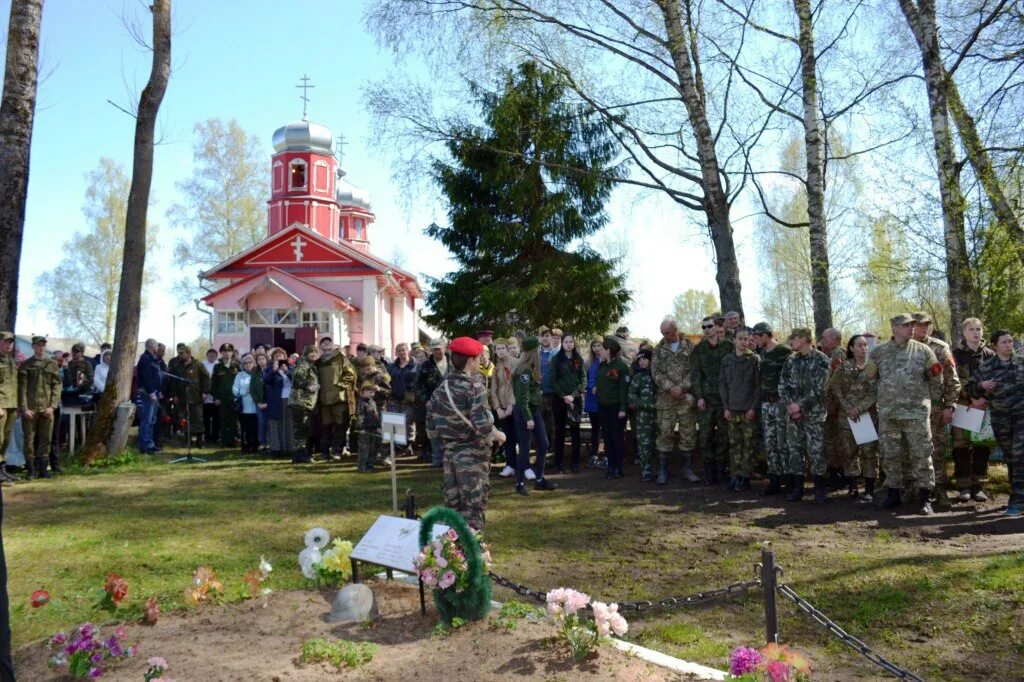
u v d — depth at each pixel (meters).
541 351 12.77
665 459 10.66
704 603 5.57
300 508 9.02
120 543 7.39
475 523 6.46
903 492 8.88
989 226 10.08
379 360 13.30
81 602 5.68
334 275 32.56
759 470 10.95
